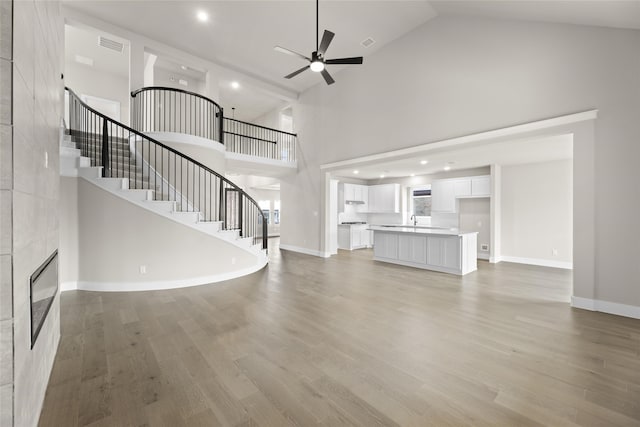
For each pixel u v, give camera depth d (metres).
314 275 5.17
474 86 4.53
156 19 5.16
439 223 8.20
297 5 4.82
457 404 1.72
